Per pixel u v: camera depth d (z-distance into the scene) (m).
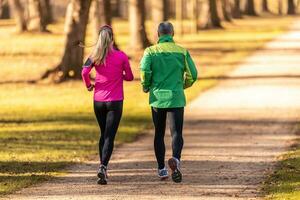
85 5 44.47
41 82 44.91
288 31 102.62
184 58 17.16
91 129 27.97
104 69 17.44
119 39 82.25
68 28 44.72
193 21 92.88
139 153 22.08
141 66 17.03
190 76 17.22
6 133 27.19
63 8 142.38
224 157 20.95
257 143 23.53
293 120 28.81
